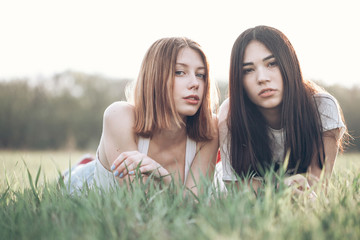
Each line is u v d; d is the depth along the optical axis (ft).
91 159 13.58
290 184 6.61
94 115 52.26
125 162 7.14
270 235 3.89
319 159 8.04
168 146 8.59
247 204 4.98
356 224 4.29
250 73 7.77
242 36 7.86
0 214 5.32
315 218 4.40
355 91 36.42
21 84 51.16
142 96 8.06
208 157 8.83
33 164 16.78
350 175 7.54
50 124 50.88
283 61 7.60
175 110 7.77
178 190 6.31
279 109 8.23
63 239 4.07
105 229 4.36
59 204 5.41
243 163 8.20
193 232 4.25
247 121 8.10
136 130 8.16
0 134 49.47
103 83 53.83
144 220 4.81
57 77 52.85
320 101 8.30
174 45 7.76
